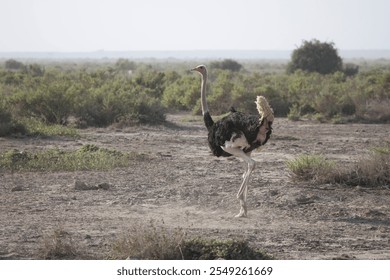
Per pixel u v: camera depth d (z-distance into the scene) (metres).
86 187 38.78
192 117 89.75
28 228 29.77
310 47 198.50
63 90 78.50
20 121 67.19
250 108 93.88
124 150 56.22
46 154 49.62
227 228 30.28
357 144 62.25
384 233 29.75
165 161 50.06
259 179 41.97
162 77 130.25
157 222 31.23
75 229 29.72
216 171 45.59
